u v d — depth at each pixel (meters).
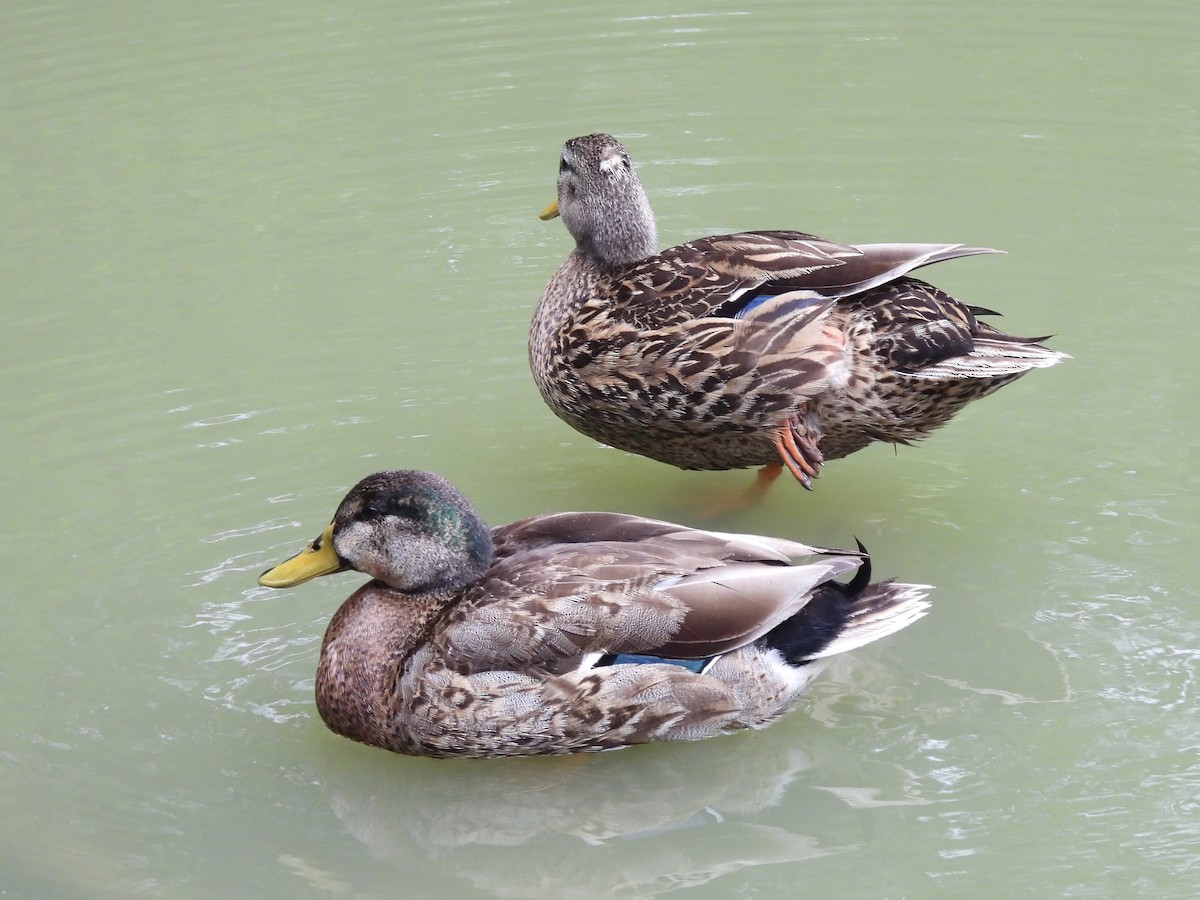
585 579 8.98
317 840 8.62
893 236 15.48
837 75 19.20
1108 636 10.04
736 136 17.73
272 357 14.01
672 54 19.92
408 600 9.37
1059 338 13.73
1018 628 10.19
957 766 8.94
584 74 19.41
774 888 8.14
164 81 19.39
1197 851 8.14
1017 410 12.88
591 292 11.83
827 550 9.25
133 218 16.53
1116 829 8.34
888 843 8.38
